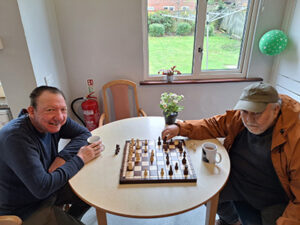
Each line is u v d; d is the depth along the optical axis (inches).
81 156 49.9
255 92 44.8
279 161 44.9
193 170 46.7
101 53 95.0
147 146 55.8
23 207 46.9
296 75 89.0
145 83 99.4
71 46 92.9
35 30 70.8
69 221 48.9
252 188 51.3
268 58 102.3
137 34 92.7
